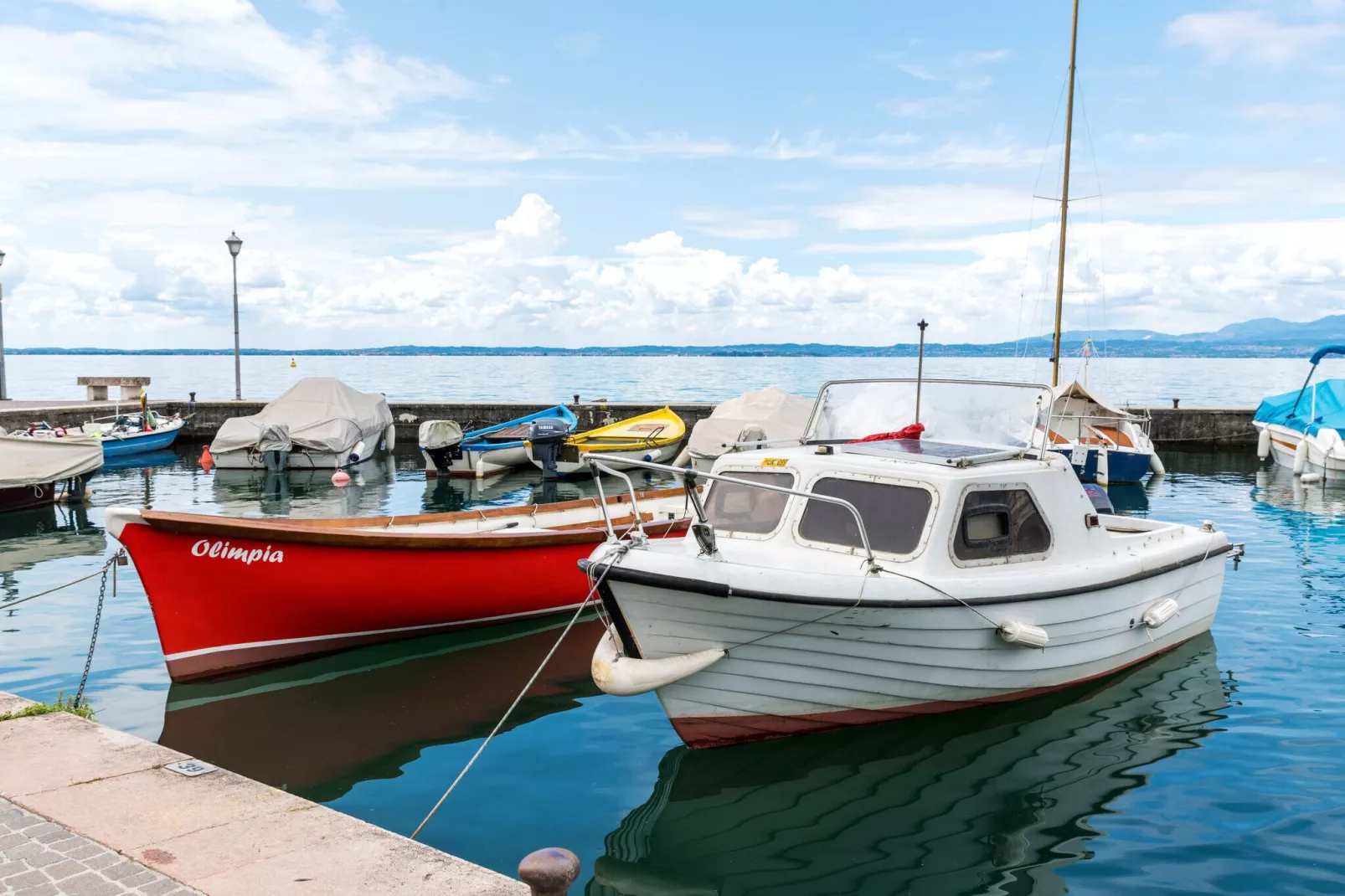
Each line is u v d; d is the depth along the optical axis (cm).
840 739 664
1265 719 703
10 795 423
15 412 2503
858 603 597
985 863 504
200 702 754
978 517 666
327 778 609
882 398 819
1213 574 891
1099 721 700
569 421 2408
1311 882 478
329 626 865
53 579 1145
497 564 923
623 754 650
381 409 2698
